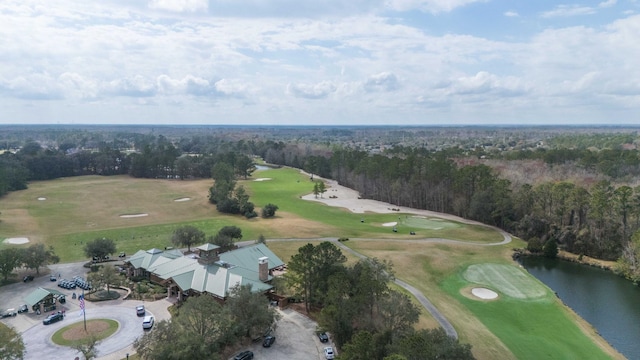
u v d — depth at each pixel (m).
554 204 121.00
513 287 82.94
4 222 122.44
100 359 53.47
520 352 58.03
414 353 40.22
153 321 63.66
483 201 135.88
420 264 92.12
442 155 186.75
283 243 106.25
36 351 55.38
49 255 85.44
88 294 74.31
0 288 78.00
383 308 51.09
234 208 143.25
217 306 53.69
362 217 143.12
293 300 69.88
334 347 55.47
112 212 143.12
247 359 52.19
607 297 80.94
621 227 104.50
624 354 60.34
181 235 98.81
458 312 69.00
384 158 183.88
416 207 164.88
